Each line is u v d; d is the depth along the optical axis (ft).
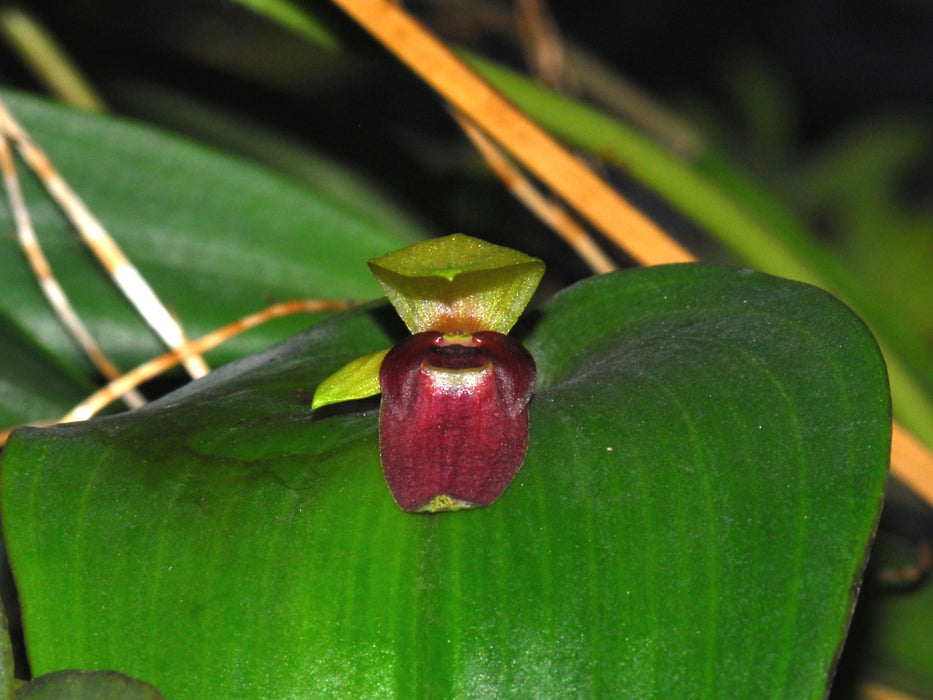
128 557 0.57
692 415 0.58
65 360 0.71
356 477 0.58
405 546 0.57
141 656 0.56
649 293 0.62
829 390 0.57
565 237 0.72
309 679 0.56
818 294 0.59
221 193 0.72
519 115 0.67
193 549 0.57
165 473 0.58
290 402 0.60
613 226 0.67
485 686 0.55
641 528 0.56
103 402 0.67
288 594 0.56
